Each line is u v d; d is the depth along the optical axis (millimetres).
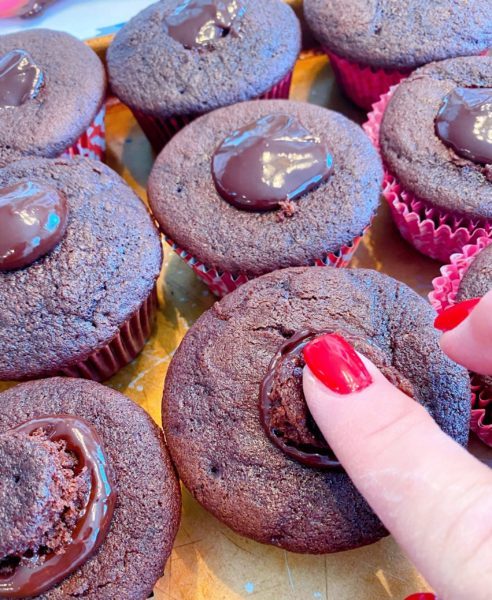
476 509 122
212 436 166
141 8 263
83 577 152
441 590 121
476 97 210
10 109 222
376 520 158
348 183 201
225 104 230
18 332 182
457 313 156
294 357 161
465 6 236
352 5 240
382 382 143
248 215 199
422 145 211
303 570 178
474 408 188
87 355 187
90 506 152
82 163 206
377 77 247
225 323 176
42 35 242
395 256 233
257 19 237
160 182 211
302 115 216
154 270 195
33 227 180
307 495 159
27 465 148
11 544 144
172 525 161
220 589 177
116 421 166
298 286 178
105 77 240
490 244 194
